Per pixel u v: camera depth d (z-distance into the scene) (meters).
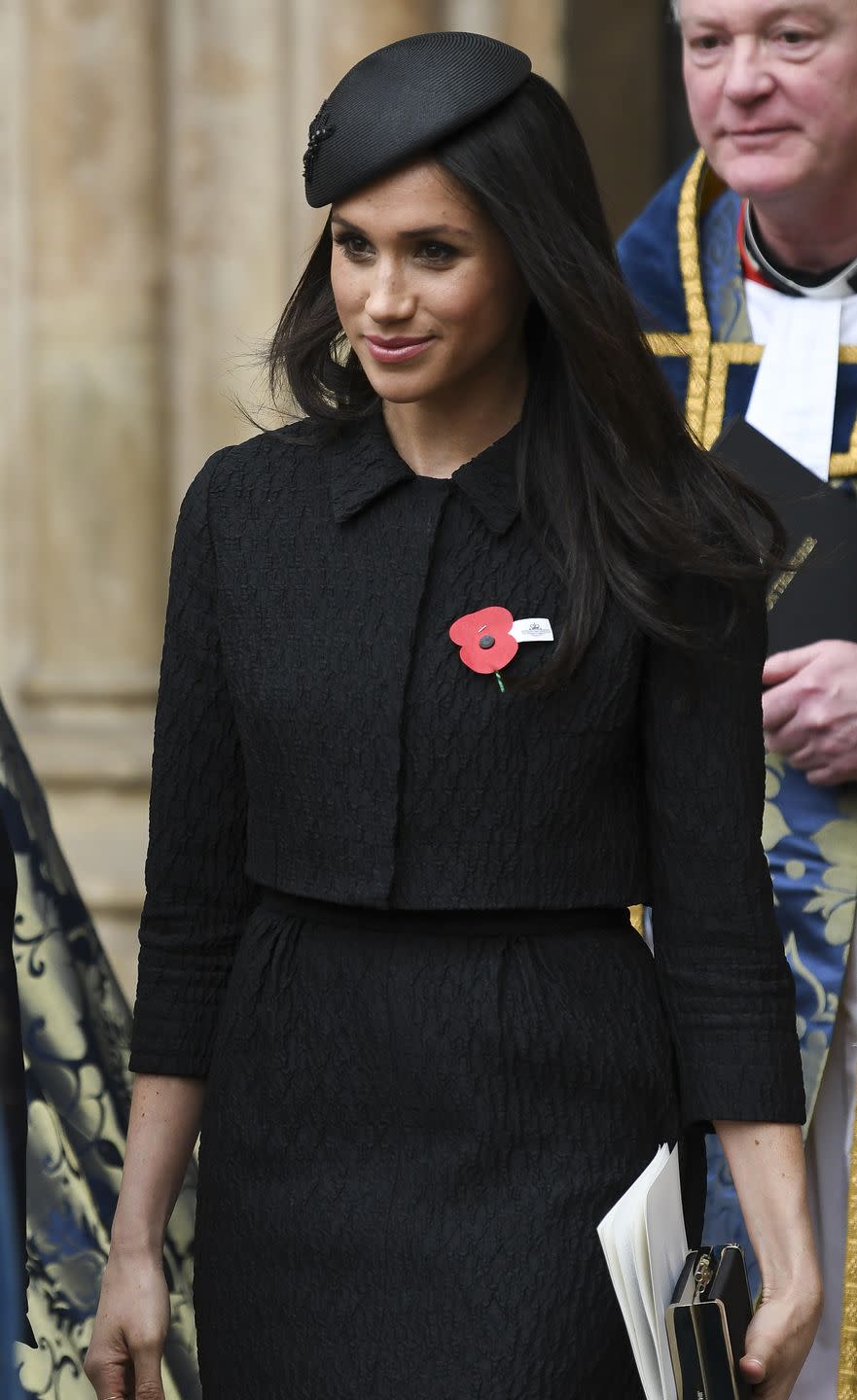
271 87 21.19
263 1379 8.03
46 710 22.03
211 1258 8.23
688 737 8.12
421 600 8.03
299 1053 8.07
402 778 7.98
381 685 7.97
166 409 21.69
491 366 8.23
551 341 8.24
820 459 12.69
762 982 8.22
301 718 8.05
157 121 21.33
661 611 7.95
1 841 8.82
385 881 7.95
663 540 7.95
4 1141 7.99
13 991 8.75
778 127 11.97
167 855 8.55
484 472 8.17
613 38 21.03
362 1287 7.89
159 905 8.60
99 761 21.77
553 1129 7.93
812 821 12.23
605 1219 7.49
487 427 8.28
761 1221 8.20
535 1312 7.76
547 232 7.79
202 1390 8.37
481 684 7.95
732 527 8.18
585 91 20.86
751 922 8.20
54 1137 9.79
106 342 21.50
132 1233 8.53
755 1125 8.20
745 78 11.88
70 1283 9.73
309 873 8.12
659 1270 7.53
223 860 8.57
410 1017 7.94
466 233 7.72
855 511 12.05
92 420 21.61
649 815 8.30
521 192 7.72
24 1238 8.55
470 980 7.96
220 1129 8.23
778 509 12.02
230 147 21.36
